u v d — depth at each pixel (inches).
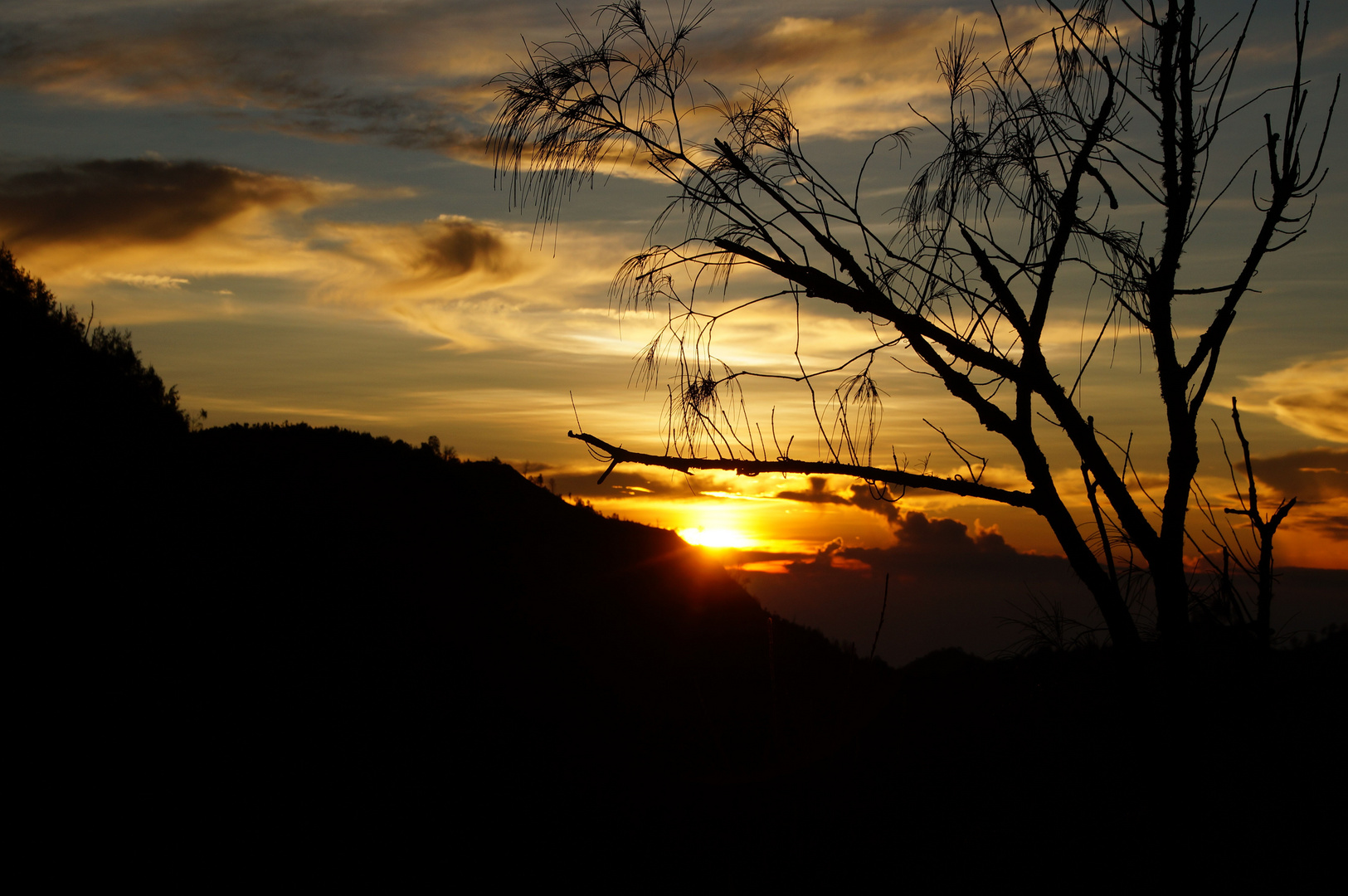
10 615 773.9
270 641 860.0
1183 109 135.5
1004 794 281.0
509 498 1679.4
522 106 154.6
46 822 469.1
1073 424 144.5
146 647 777.6
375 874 458.3
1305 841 164.6
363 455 1631.4
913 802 318.7
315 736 666.8
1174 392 141.2
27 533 967.6
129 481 1224.8
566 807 561.3
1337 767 171.6
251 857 463.2
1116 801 248.4
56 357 1542.8
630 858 451.2
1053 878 229.8
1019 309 145.0
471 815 549.6
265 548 1127.0
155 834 476.1
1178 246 138.3
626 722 809.5
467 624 1071.6
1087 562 142.6
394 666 877.2
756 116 159.0
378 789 583.5
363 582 1108.5
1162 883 136.3
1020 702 299.9
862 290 145.9
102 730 606.9
